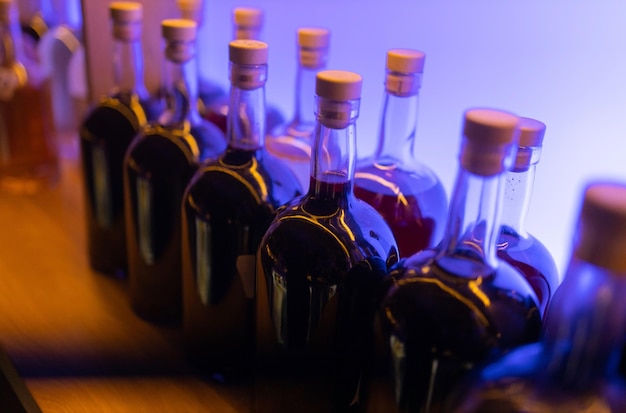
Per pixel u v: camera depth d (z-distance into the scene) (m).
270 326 0.55
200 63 0.90
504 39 0.62
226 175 0.60
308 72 0.69
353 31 0.75
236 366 0.64
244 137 0.60
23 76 0.95
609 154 0.58
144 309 0.72
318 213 0.53
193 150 0.67
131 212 0.69
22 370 0.65
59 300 0.75
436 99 0.69
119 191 0.76
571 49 0.58
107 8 0.85
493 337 0.44
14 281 0.78
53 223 0.91
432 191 0.63
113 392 0.63
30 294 0.76
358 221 0.53
